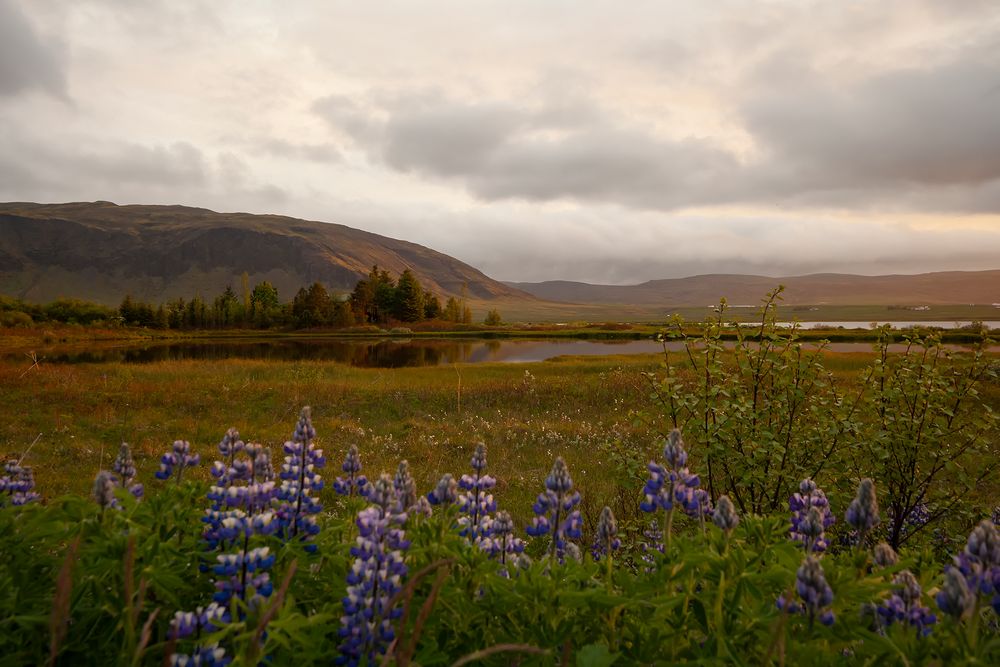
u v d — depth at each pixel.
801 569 1.90
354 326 124.50
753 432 6.64
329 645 2.09
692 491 2.72
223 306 129.50
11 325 87.94
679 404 6.64
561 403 19.84
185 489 2.76
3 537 2.25
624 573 2.32
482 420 16.89
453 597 2.19
